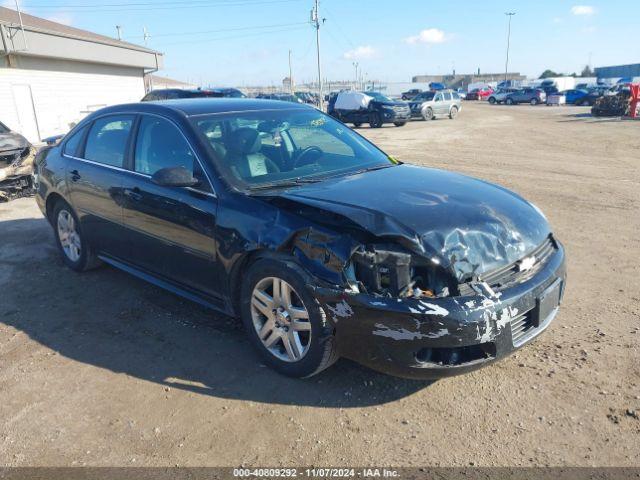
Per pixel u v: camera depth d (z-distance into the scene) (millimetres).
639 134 18719
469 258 2941
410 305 2814
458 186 3707
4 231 7090
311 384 3404
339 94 27703
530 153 14312
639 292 4609
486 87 75688
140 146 4359
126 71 29688
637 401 3104
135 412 3184
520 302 2986
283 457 2775
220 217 3553
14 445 2932
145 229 4238
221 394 3332
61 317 4473
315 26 44281
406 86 99625
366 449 2814
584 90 47312
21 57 22250
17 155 8945
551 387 3268
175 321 4344
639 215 7223
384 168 4246
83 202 4945
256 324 3549
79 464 2770
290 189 3605
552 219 7113
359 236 2971
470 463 2684
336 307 2986
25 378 3582
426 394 3262
